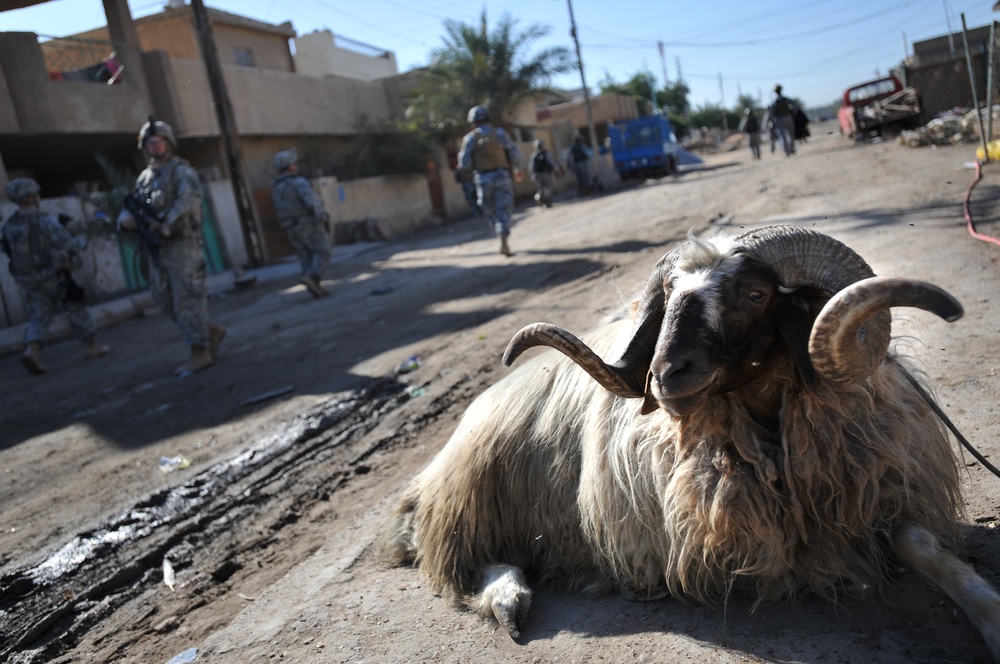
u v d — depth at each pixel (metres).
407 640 3.48
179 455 6.77
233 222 21.59
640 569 3.40
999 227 8.30
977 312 5.87
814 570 3.08
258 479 6.02
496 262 14.41
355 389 7.85
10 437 8.16
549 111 56.97
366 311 11.79
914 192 11.88
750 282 2.81
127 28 20.50
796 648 2.83
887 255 8.12
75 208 16.98
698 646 2.96
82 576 4.89
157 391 9.02
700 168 34.09
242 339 11.15
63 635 4.26
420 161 29.64
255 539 5.07
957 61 28.44
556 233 17.25
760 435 3.08
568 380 3.82
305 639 3.67
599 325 4.20
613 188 30.81
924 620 2.86
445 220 32.47
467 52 33.75
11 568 5.09
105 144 21.86
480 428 4.05
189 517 5.52
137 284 17.94
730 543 3.09
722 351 2.79
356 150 29.08
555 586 3.81
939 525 3.14
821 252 2.82
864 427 2.98
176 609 4.38
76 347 12.96
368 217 26.92
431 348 8.92
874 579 3.07
